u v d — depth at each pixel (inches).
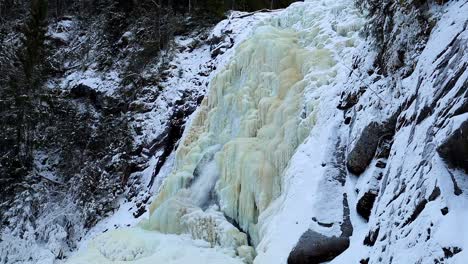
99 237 437.7
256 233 373.1
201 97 608.7
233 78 495.5
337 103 361.1
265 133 409.1
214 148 456.8
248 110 453.1
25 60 692.7
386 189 258.1
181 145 507.2
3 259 505.4
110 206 560.4
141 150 612.4
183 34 807.1
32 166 628.4
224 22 734.5
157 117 646.5
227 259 358.3
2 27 780.6
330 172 322.3
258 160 388.5
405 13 310.7
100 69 793.6
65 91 753.0
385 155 296.4
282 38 479.8
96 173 595.2
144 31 815.7
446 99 233.8
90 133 654.5
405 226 221.5
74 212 554.6
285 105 408.8
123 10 904.9
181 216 416.8
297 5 561.3
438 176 211.8
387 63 320.5
